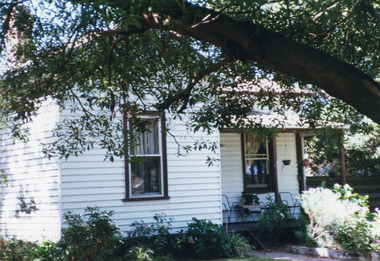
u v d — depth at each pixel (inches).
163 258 443.5
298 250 508.4
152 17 240.7
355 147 898.1
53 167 462.3
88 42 305.1
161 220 478.3
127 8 227.3
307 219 597.0
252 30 215.2
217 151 538.6
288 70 207.9
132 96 468.1
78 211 454.0
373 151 876.0
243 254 481.4
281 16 320.2
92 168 463.2
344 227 481.1
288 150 690.2
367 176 820.6
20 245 430.3
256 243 552.1
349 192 546.6
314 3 296.4
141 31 260.5
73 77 298.8
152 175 498.9
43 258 402.9
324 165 950.4
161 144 501.0
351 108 342.3
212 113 319.0
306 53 203.3
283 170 682.8
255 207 600.4
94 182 463.5
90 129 313.0
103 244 406.6
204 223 493.0
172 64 333.7
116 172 476.1
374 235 466.3
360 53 317.1
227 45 219.6
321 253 484.7
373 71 308.2
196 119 327.3
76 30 291.9
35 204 486.3
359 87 194.5
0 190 545.0
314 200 520.1
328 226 504.4
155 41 326.6
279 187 676.7
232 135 647.8
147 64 324.5
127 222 476.4
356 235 469.1
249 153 657.6
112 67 312.0
